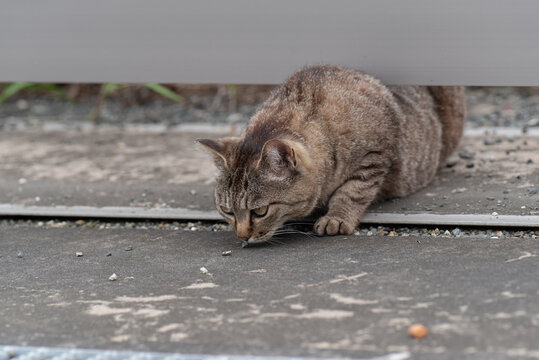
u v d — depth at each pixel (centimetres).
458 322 338
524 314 340
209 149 495
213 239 515
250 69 568
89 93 1038
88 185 644
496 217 495
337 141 527
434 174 615
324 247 476
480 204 533
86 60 592
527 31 509
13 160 735
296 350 322
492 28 515
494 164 634
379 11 537
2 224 575
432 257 433
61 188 638
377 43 543
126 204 588
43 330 363
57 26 590
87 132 845
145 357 323
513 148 677
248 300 386
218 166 502
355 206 523
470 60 525
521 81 518
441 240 469
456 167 642
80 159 729
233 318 363
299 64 560
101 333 355
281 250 477
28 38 596
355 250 462
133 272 448
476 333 325
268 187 482
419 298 369
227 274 432
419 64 538
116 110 964
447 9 522
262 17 556
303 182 498
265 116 539
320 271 424
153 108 966
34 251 502
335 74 562
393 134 549
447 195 566
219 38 566
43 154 754
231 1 558
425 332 326
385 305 364
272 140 466
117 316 376
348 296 380
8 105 1019
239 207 485
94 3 580
